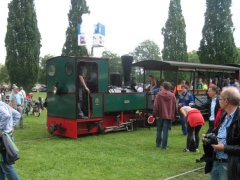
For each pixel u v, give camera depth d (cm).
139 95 1398
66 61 1165
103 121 1266
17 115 570
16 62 3172
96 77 1230
